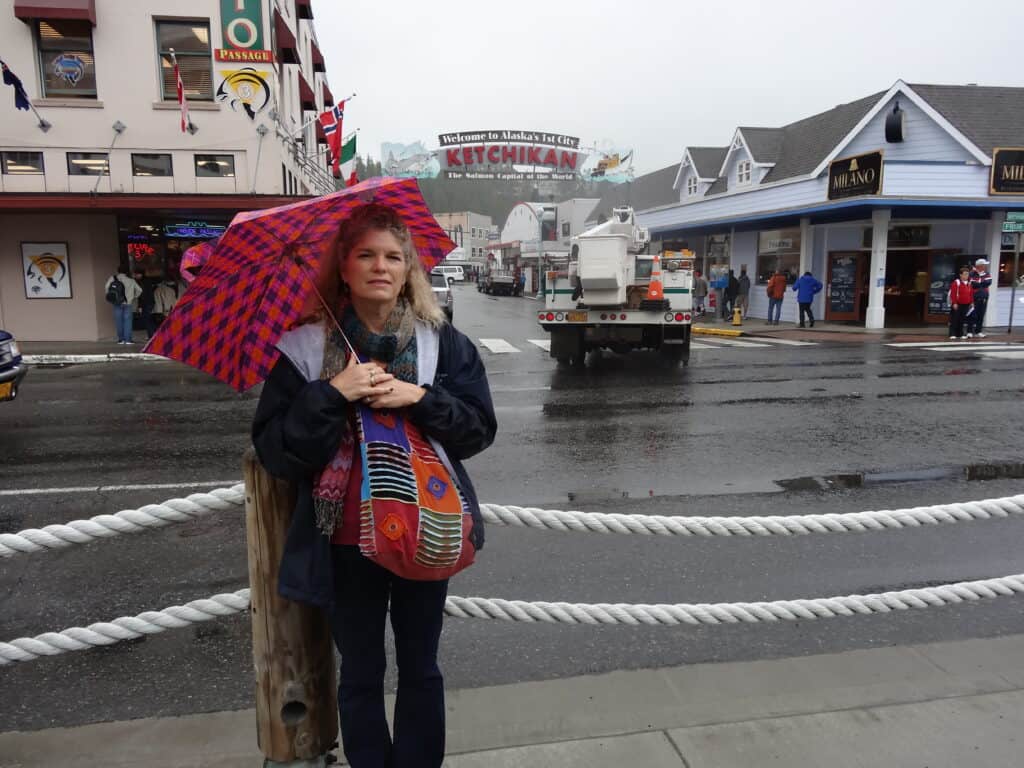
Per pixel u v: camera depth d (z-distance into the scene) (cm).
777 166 2670
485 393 218
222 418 962
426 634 219
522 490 648
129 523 249
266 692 221
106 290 1867
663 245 3341
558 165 5100
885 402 1038
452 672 360
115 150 1817
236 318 197
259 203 1806
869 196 2017
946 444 800
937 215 2188
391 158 5084
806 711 306
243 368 200
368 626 210
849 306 2352
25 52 1762
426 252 223
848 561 496
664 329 1382
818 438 831
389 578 214
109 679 358
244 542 527
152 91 1812
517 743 285
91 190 1820
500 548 512
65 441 836
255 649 220
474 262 10181
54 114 1784
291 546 199
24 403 1076
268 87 1838
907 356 1552
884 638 395
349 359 200
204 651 384
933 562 495
